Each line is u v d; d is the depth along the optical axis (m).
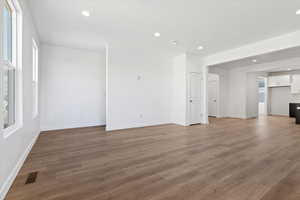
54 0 2.45
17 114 2.24
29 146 2.80
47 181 1.78
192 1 2.46
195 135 4.02
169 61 5.86
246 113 7.32
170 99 5.92
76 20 3.11
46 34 3.82
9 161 1.72
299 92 7.28
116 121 4.77
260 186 1.68
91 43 4.47
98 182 1.77
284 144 3.20
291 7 2.60
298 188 1.63
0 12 1.49
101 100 5.37
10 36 2.16
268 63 6.53
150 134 4.13
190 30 3.55
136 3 2.53
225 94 7.89
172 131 4.49
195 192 1.58
